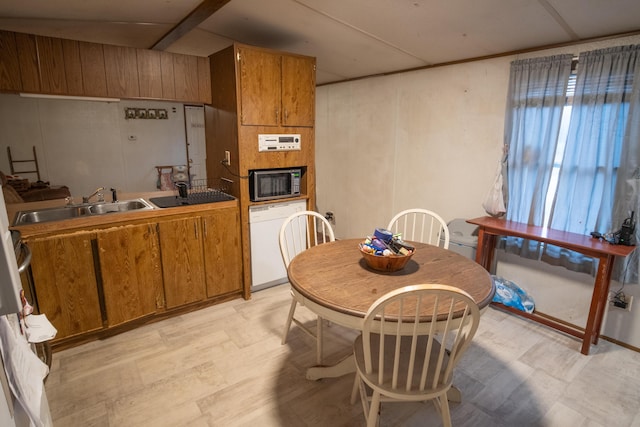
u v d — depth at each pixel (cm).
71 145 545
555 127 246
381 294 154
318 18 243
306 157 326
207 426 172
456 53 286
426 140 341
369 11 222
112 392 194
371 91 389
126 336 249
